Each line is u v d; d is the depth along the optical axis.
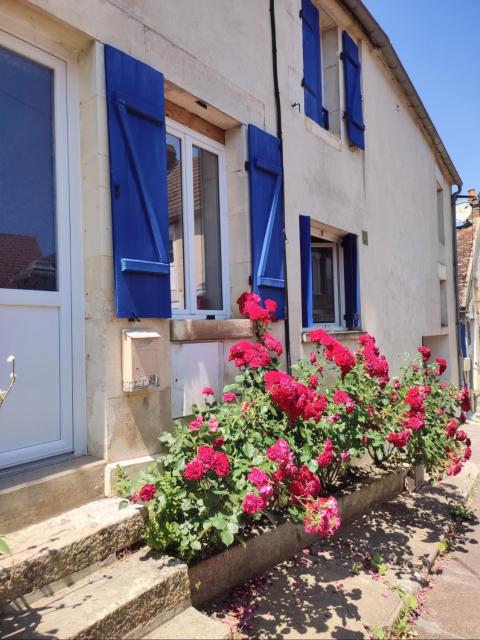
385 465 4.97
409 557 3.42
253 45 4.21
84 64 2.80
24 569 1.92
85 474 2.54
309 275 4.79
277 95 4.47
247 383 3.15
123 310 2.74
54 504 2.38
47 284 2.66
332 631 2.43
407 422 3.68
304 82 5.00
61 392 2.67
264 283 4.01
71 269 2.74
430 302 9.09
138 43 3.04
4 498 2.18
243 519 2.74
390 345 6.85
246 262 4.00
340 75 5.88
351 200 5.89
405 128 8.07
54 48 2.72
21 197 2.56
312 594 2.79
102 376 2.70
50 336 2.63
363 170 6.26
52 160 2.72
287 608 2.63
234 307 4.04
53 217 2.71
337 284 5.99
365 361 3.90
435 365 4.81
